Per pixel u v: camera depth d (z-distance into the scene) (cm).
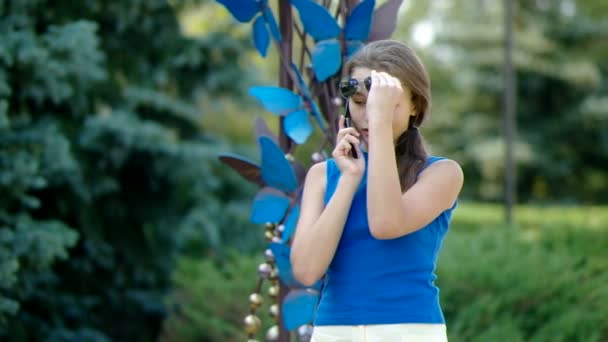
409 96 265
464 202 2039
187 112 816
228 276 732
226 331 624
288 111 370
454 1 2103
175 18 777
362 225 257
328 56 366
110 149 730
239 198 887
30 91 589
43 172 593
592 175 2108
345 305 254
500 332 511
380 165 246
